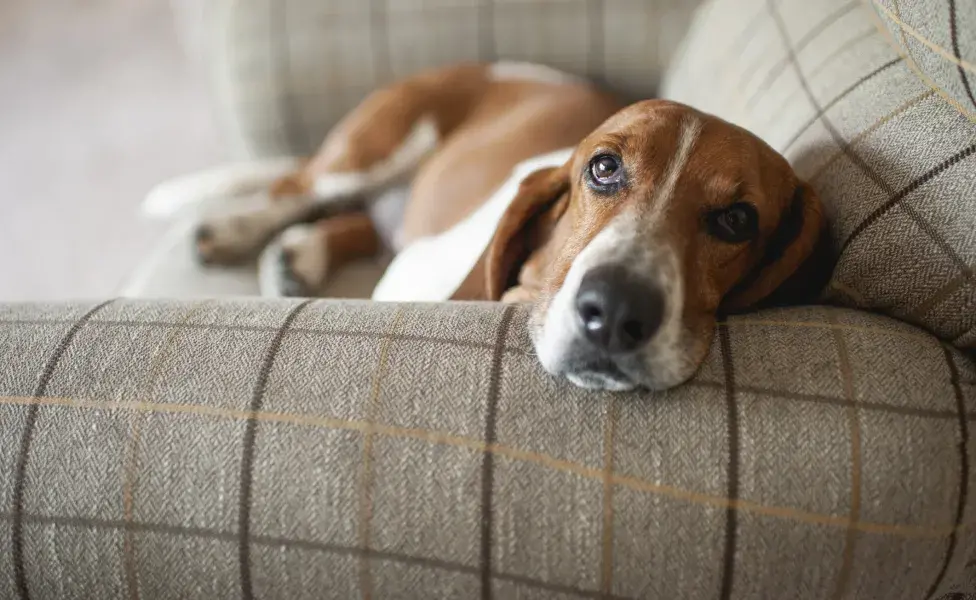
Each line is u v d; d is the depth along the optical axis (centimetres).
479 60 228
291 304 98
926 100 100
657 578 79
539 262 131
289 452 81
